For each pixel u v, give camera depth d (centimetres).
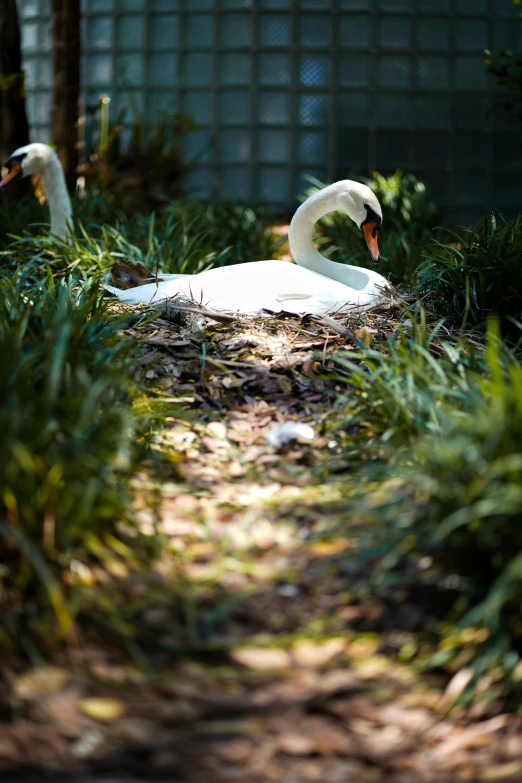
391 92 1285
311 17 1269
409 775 264
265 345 484
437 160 1307
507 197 1323
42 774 256
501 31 1288
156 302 528
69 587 305
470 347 425
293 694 282
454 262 567
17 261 653
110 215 849
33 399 339
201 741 268
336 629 302
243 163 1311
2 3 945
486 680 288
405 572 318
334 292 532
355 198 572
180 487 366
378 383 405
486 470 303
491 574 308
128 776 257
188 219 825
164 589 313
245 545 336
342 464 382
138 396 409
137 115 1199
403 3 1266
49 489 306
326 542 336
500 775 265
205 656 292
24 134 984
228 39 1290
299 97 1290
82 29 1338
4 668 284
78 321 419
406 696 284
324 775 261
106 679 283
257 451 400
